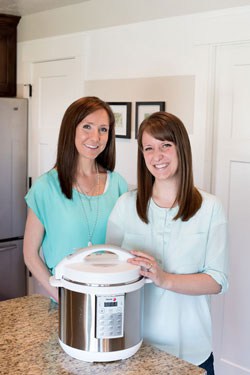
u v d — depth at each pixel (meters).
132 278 1.29
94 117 1.79
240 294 2.73
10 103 4.00
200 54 2.69
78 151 1.82
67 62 3.65
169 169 1.48
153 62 2.96
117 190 1.97
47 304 1.71
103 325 1.27
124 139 3.20
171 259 1.52
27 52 4.04
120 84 3.20
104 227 1.90
